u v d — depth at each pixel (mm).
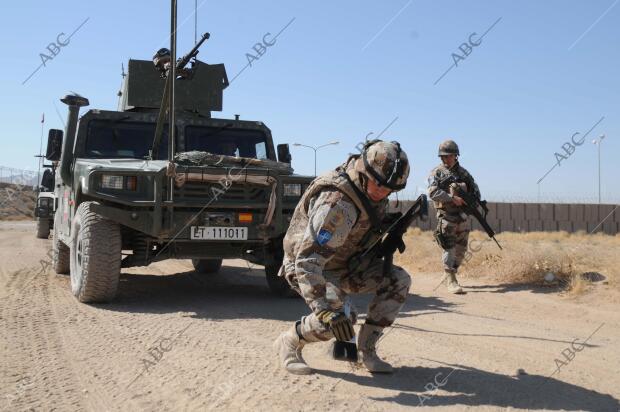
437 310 5875
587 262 8016
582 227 25641
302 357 3646
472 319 5383
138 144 7512
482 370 3590
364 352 3467
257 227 6195
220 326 4895
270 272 6797
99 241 5742
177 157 6340
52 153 7535
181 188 6020
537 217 26047
